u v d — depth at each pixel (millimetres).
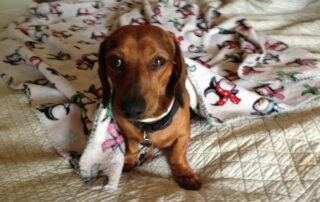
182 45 2109
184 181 1194
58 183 1147
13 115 1495
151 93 1032
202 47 2127
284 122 1431
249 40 2084
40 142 1377
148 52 1016
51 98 1584
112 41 1082
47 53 2020
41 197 1054
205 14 2463
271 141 1296
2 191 1072
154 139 1235
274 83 1684
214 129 1472
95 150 1216
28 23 2420
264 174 1166
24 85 1633
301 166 1166
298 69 1736
